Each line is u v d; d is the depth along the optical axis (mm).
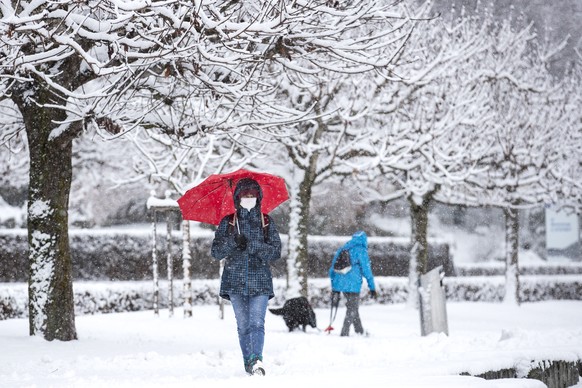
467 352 14867
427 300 23531
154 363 14984
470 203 42094
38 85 19234
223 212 13406
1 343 18094
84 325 26375
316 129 32406
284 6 15406
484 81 39438
